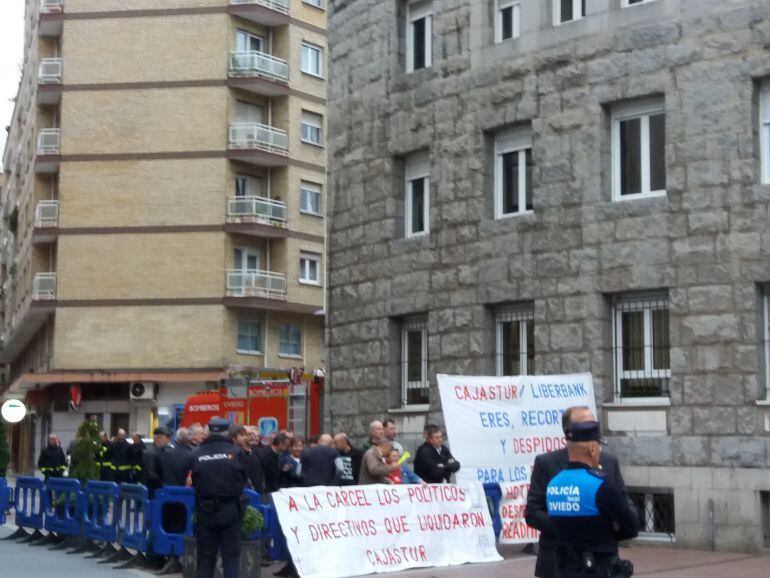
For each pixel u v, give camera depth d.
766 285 16.62
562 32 19.00
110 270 42.44
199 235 42.38
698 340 16.92
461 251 20.30
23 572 14.38
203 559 11.70
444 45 20.98
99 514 16.30
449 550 14.92
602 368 18.00
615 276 17.95
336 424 22.94
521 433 16.14
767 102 16.94
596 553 6.41
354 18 23.34
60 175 43.00
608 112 18.56
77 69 43.28
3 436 33.22
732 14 17.02
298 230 44.84
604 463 6.79
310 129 46.03
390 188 22.03
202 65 43.06
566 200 18.70
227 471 11.70
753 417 16.28
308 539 13.72
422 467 15.61
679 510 16.81
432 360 20.67
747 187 16.67
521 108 19.48
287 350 44.75
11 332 54.66
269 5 44.34
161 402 41.81
